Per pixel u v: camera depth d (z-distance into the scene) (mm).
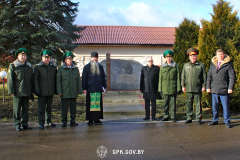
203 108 7898
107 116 7043
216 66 5469
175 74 6020
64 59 5723
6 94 12023
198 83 5660
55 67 5629
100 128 5316
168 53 6008
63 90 5535
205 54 7094
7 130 5164
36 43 11156
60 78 5551
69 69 5625
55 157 3457
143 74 6434
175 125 5559
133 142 4180
